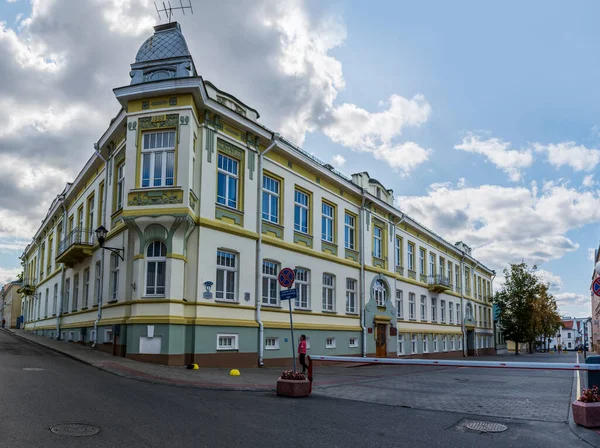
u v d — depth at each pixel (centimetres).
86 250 2442
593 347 8438
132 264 1884
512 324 6028
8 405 846
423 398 1238
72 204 3097
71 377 1251
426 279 4028
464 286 5066
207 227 1878
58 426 730
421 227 3916
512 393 1367
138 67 1912
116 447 645
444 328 4334
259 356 2033
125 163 1861
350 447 716
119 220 2038
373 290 3062
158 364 1677
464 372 2197
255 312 2073
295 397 1164
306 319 2420
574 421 900
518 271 6097
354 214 2978
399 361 1095
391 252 3384
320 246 2600
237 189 2078
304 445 711
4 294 7819
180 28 2045
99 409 864
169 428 760
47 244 3778
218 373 1580
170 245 1767
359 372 2070
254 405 1015
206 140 1920
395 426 873
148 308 1748
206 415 876
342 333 2695
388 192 3466
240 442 705
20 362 1527
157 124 1830
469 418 971
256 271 2103
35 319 4016
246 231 2059
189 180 1778
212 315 1858
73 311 2712
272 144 2208
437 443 762
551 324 6975
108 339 2025
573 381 1748
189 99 1820
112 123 2086
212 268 1884
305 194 2553
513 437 816
